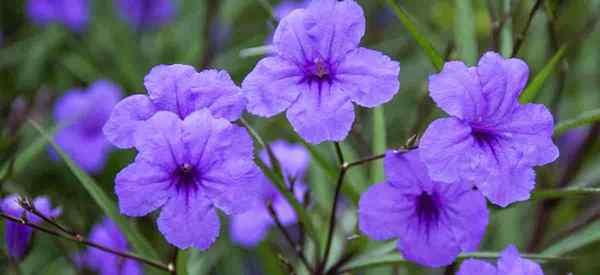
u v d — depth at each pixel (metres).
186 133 0.45
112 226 0.61
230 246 0.68
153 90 0.46
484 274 0.45
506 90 0.45
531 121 0.46
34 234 0.53
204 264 0.63
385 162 0.47
